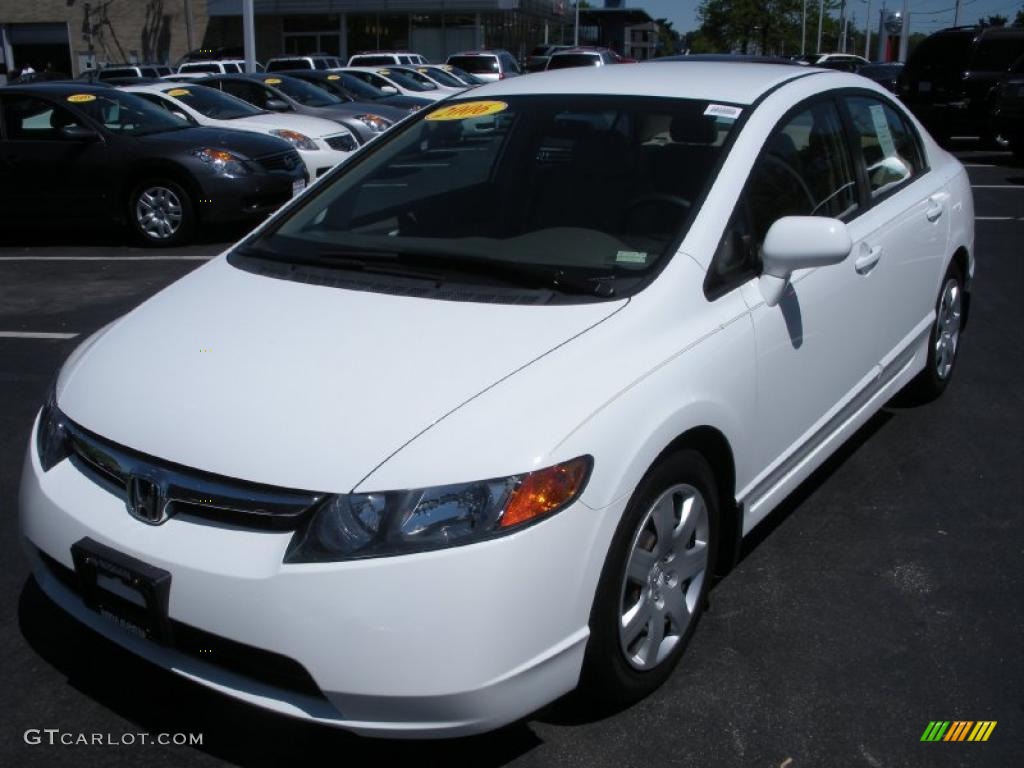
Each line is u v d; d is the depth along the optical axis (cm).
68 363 321
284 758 275
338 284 322
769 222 342
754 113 351
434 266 323
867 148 425
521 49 4828
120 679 308
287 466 244
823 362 363
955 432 494
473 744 279
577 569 249
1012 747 277
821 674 308
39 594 355
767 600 348
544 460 243
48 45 4272
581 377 263
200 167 1003
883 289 410
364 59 3131
